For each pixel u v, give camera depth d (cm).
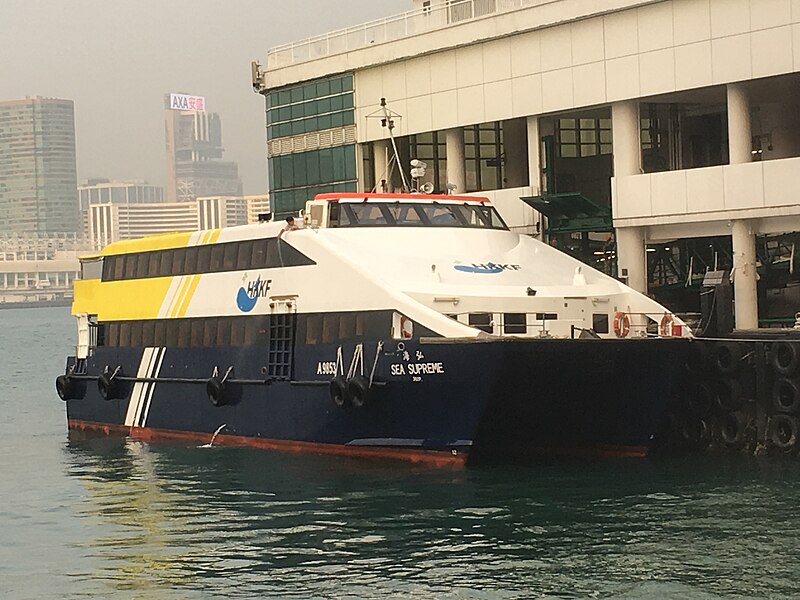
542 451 3038
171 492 2928
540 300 2956
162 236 3697
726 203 3612
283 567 2247
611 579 2106
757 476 2792
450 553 2283
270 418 3281
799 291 3969
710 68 3625
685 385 3155
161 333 3662
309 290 3133
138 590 2159
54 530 2630
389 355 2916
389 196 3247
